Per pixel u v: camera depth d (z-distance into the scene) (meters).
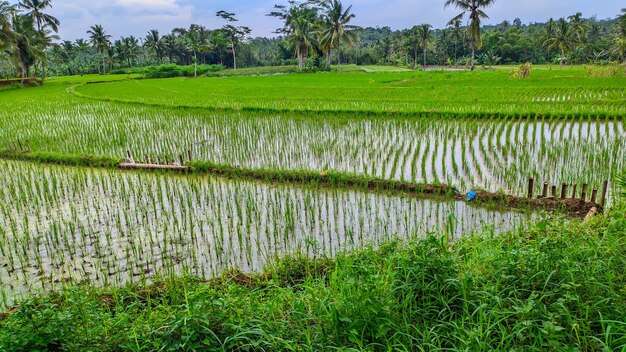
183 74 65.31
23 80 46.69
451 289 4.39
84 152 13.59
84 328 3.97
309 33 61.03
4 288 6.13
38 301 4.14
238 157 12.59
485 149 12.23
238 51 81.88
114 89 38.28
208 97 26.73
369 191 9.44
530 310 3.83
